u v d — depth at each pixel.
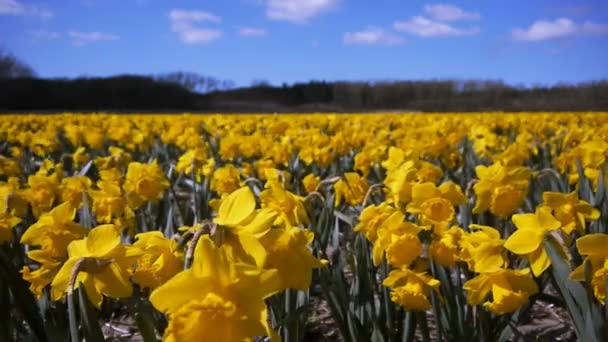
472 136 8.80
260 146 6.97
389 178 2.84
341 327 2.47
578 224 2.31
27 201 3.25
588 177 3.87
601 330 1.80
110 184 3.31
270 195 2.34
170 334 1.12
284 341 2.28
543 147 7.39
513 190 2.76
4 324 2.10
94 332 1.53
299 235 1.47
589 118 13.67
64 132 13.45
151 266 1.62
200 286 1.17
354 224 3.12
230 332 1.15
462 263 2.49
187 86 63.31
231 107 63.06
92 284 1.55
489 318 2.46
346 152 6.85
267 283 1.17
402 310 2.57
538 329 3.38
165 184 3.63
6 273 2.13
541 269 1.93
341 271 2.77
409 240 2.07
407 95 60.97
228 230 1.35
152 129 12.18
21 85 51.72
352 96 62.88
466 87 57.31
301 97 68.94
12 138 10.01
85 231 2.24
